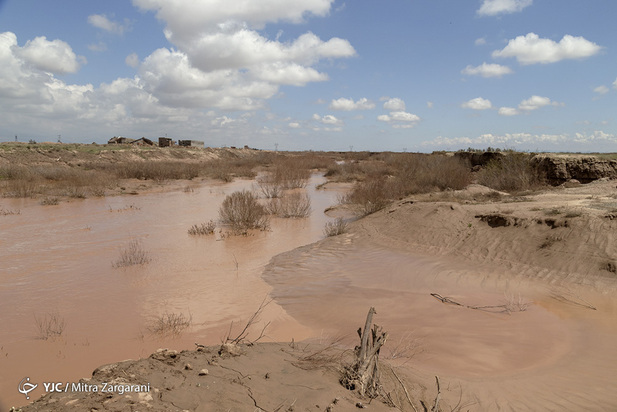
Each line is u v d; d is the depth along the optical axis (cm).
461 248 1067
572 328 632
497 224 1102
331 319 682
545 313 695
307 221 1648
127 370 372
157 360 403
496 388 446
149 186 2812
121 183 2892
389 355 536
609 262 808
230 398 340
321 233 1422
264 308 731
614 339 585
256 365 425
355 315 698
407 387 423
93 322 653
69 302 745
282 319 684
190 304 745
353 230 1396
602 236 879
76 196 2202
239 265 1016
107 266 981
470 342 586
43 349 555
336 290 830
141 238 1298
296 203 1905
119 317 677
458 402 409
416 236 1202
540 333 617
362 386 391
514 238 1012
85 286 836
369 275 931
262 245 1240
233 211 1555
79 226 1470
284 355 475
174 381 360
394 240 1222
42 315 682
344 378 404
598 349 557
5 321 655
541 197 1382
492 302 752
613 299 721
